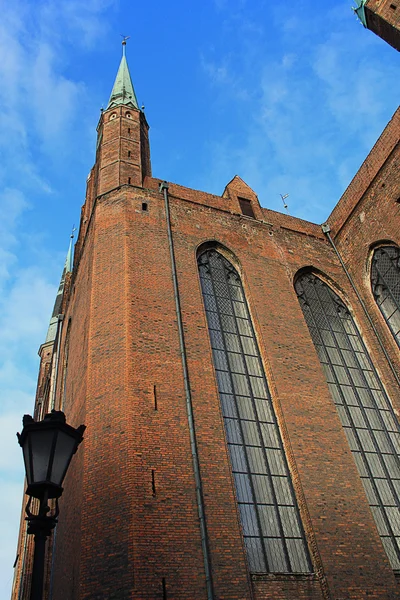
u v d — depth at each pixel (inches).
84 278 937.5
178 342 720.3
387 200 1012.5
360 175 1096.2
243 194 1138.0
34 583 254.5
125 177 1001.5
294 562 588.7
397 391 876.0
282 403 729.0
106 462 577.6
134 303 738.2
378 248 1029.2
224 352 786.8
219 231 980.6
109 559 506.6
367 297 1010.7
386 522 682.8
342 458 694.5
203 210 1008.2
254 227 1044.5
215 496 579.2
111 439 593.3
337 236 1130.0
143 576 487.2
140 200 938.7
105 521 533.3
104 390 645.9
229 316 850.8
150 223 900.0
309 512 620.1
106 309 739.4
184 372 682.8
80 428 316.8
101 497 552.7
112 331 706.8
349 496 654.5
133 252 820.0
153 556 504.1
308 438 700.0
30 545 1028.5
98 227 873.5
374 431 801.6
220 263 936.3
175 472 576.7
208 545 535.8
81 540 532.1
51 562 773.9
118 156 1050.7
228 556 537.0
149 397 633.6
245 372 774.5
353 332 973.2
